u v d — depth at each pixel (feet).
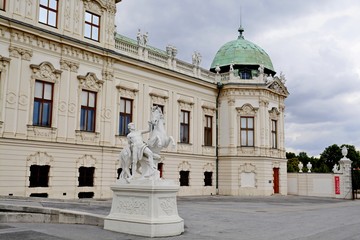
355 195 146.61
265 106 140.97
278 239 42.73
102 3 102.22
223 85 140.77
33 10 87.40
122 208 43.88
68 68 93.76
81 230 42.83
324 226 55.83
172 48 125.49
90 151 96.73
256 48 157.99
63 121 91.45
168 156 121.29
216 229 48.42
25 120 84.17
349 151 308.19
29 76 85.66
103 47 101.86
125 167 45.75
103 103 101.35
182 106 128.06
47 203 65.98
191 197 119.24
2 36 81.51
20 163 82.38
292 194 151.02
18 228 42.37
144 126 113.29
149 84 116.26
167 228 41.86
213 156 138.41
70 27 94.63
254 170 136.36
